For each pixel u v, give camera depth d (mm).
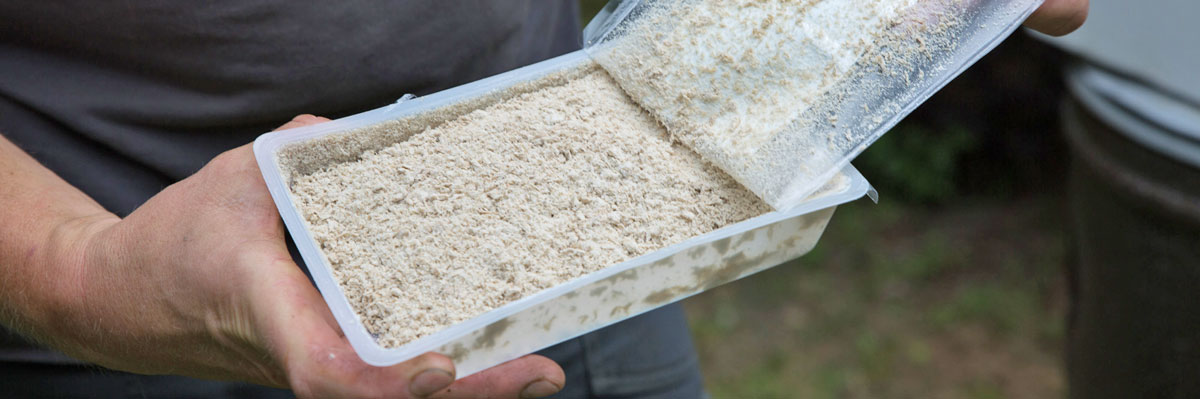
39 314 602
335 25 659
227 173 590
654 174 625
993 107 1862
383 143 641
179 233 575
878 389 1440
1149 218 846
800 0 641
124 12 632
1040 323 1560
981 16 619
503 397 535
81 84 660
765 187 596
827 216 612
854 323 1601
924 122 1924
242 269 547
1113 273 902
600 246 586
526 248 584
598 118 654
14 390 713
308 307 533
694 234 603
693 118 636
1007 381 1440
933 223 1856
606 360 781
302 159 622
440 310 556
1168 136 812
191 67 656
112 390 712
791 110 614
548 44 770
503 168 625
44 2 627
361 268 581
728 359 1531
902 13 623
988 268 1715
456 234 592
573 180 621
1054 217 1824
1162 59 818
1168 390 877
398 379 503
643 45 667
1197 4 789
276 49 655
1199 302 833
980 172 1930
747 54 636
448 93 650
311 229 596
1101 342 936
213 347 575
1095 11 853
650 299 576
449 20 685
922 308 1627
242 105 671
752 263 603
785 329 1595
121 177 689
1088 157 905
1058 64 1728
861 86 611
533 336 546
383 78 682
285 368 521
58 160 679
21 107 666
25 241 603
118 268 586
